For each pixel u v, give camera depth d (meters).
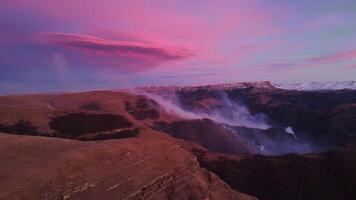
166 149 75.31
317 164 133.88
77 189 50.97
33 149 58.75
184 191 65.50
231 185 122.75
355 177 123.38
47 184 49.28
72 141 66.44
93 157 59.81
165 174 65.06
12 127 116.06
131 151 66.56
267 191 122.00
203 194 66.62
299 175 127.50
